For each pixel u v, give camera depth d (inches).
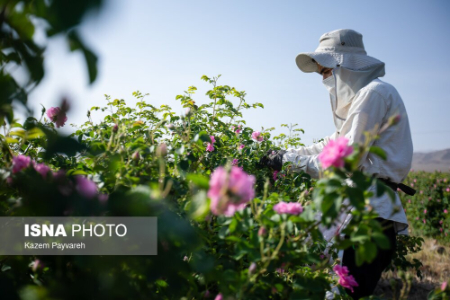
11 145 70.7
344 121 95.3
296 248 53.7
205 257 52.1
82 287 45.8
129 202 47.0
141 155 63.2
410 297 134.8
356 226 49.1
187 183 61.1
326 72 100.0
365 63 92.6
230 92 125.3
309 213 51.0
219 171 39.3
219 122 118.3
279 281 56.0
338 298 72.1
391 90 88.8
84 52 30.3
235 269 61.6
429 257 183.2
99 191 54.3
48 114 55.8
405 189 94.3
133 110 119.3
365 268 84.8
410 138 89.9
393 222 88.8
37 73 34.5
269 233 52.8
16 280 47.4
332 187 43.8
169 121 91.4
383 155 44.3
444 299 56.9
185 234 46.4
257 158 108.6
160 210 48.3
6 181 50.6
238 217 54.1
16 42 34.7
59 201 45.8
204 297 58.2
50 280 47.4
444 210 244.7
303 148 108.1
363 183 44.5
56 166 68.4
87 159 60.9
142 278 50.6
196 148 74.4
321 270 65.5
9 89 34.9
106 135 83.0
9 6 31.6
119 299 47.1
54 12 27.2
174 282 50.7
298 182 95.2
